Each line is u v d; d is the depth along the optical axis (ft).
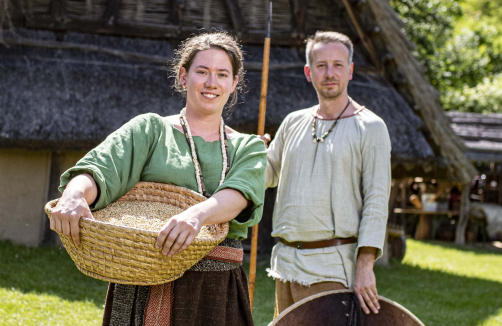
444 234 42.11
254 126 22.47
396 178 27.96
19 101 21.26
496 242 42.57
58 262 20.56
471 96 70.03
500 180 43.88
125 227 5.31
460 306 20.26
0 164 22.85
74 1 23.66
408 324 8.75
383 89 25.12
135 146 6.35
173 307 6.13
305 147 9.50
